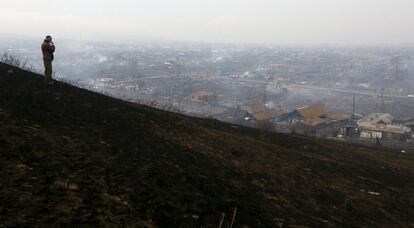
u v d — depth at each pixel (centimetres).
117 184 671
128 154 854
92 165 724
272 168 1186
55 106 1099
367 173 1459
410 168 1745
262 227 693
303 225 775
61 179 628
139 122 1226
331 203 1027
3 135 743
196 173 878
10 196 542
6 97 1051
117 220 558
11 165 631
